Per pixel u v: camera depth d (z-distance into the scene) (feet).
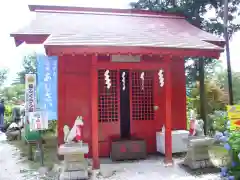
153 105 26.32
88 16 27.04
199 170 19.83
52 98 25.48
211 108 35.55
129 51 18.30
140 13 29.89
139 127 25.91
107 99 25.07
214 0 31.22
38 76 25.31
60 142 23.82
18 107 40.45
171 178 18.35
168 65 21.61
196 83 36.63
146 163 22.34
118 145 23.32
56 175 19.45
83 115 24.11
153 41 20.03
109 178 18.56
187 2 31.68
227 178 16.84
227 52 27.43
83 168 18.52
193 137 20.43
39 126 21.86
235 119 17.37
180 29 26.08
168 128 21.77
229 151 17.46
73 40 18.33
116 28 23.22
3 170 21.22
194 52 20.01
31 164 22.95
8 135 35.99
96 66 20.53
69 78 24.02
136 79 25.99
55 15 26.37
